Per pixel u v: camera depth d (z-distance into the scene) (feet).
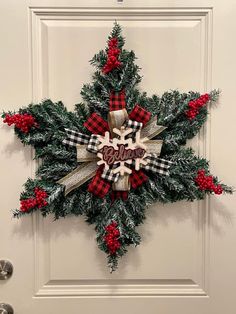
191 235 2.74
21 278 2.73
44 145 2.59
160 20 2.66
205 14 2.66
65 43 2.64
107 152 2.43
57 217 2.62
